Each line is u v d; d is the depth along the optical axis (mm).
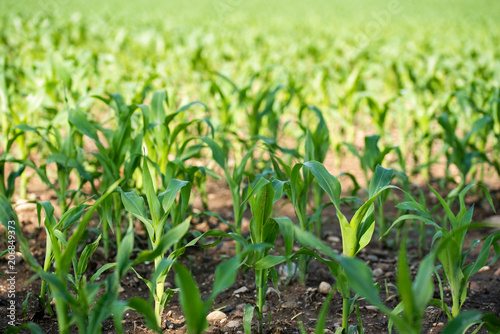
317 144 3391
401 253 1458
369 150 3424
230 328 2500
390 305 2830
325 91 6016
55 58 4316
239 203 2832
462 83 6668
